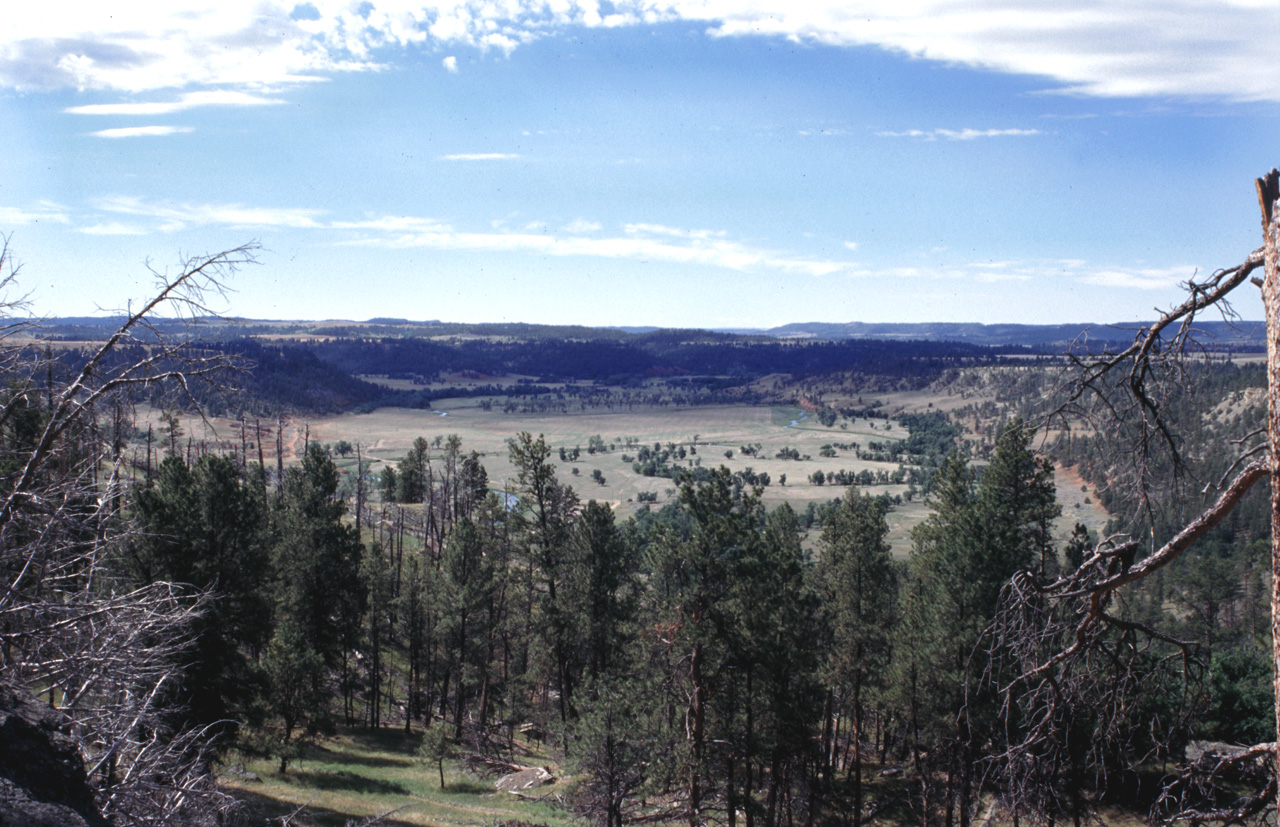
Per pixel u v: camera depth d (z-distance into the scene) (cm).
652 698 3039
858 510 4319
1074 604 620
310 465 5397
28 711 801
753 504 2991
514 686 4644
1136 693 612
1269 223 484
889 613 3869
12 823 657
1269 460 488
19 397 876
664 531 3091
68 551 998
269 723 4053
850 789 4091
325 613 4784
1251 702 3375
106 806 863
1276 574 493
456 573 4612
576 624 4112
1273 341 477
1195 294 545
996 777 689
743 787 3625
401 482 11200
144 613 982
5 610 845
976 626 2625
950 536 3055
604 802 2858
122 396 893
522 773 4056
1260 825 564
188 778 992
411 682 5325
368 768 4050
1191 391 564
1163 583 7100
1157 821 617
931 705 2908
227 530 3369
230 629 3120
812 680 3147
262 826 2620
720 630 2927
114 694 966
